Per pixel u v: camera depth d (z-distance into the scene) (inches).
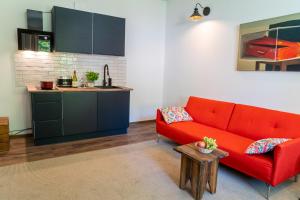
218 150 81.7
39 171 93.0
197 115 131.8
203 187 76.1
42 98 118.3
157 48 185.3
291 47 101.6
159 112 132.5
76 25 130.6
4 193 76.6
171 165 102.9
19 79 131.2
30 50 126.1
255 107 108.0
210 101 129.6
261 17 114.4
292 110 103.8
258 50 115.6
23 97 133.9
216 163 78.9
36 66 134.6
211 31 143.6
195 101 137.9
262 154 83.5
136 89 178.9
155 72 187.5
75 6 143.0
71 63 145.5
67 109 126.7
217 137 102.7
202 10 148.7
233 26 129.0
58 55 140.1
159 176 92.4
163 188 83.5
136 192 80.2
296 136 87.7
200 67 153.7
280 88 108.0
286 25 103.1
